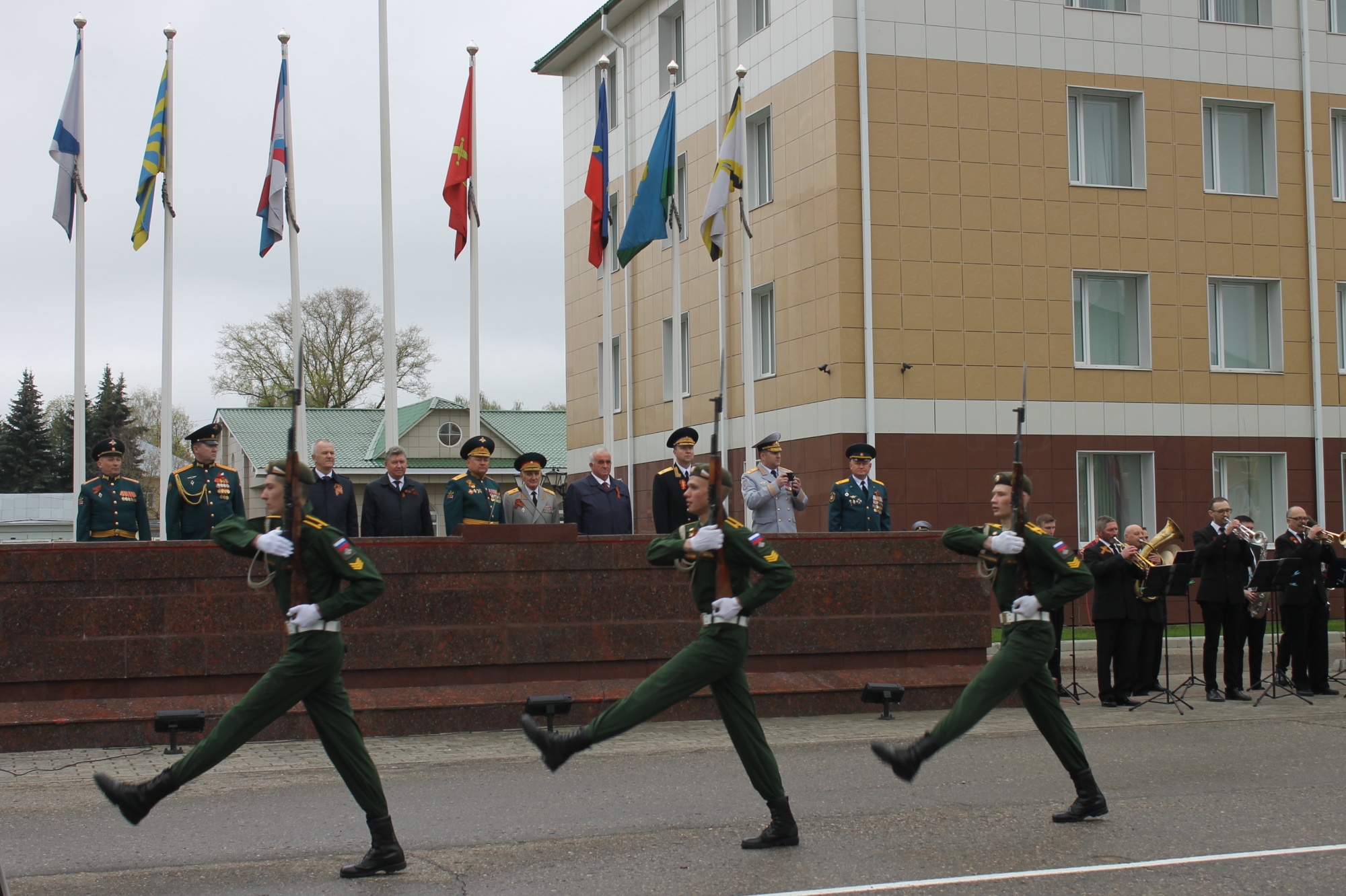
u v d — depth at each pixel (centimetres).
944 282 2000
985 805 824
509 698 1112
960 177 2014
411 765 971
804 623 1214
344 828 775
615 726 689
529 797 859
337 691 679
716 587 718
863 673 1223
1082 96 2130
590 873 665
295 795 868
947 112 2009
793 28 2053
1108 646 1315
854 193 1958
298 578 681
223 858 707
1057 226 2072
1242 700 1352
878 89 1973
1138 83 2134
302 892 636
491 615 1130
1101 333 2134
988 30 2039
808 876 651
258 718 660
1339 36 2286
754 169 2203
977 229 2022
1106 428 2094
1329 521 2245
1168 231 2148
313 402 4694
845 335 1944
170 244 1466
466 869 676
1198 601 1364
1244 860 678
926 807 819
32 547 1038
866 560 1237
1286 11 2252
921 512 1962
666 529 1237
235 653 1072
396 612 1109
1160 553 1371
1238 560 1356
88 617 1047
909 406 1969
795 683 1195
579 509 1283
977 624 1267
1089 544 1336
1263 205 2220
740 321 2214
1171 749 1038
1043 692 770
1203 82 2181
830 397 1962
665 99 2425
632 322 2570
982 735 1108
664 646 1168
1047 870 659
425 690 1108
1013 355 2038
